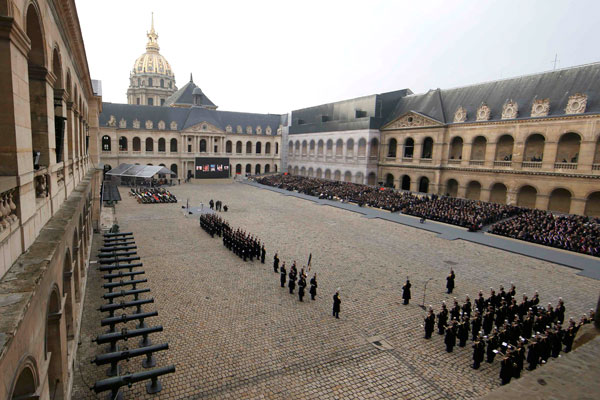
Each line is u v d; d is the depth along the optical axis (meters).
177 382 13.10
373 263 27.31
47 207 10.65
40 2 9.60
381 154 67.88
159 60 121.06
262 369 14.11
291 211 48.81
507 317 18.19
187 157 86.75
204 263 26.16
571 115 40.94
